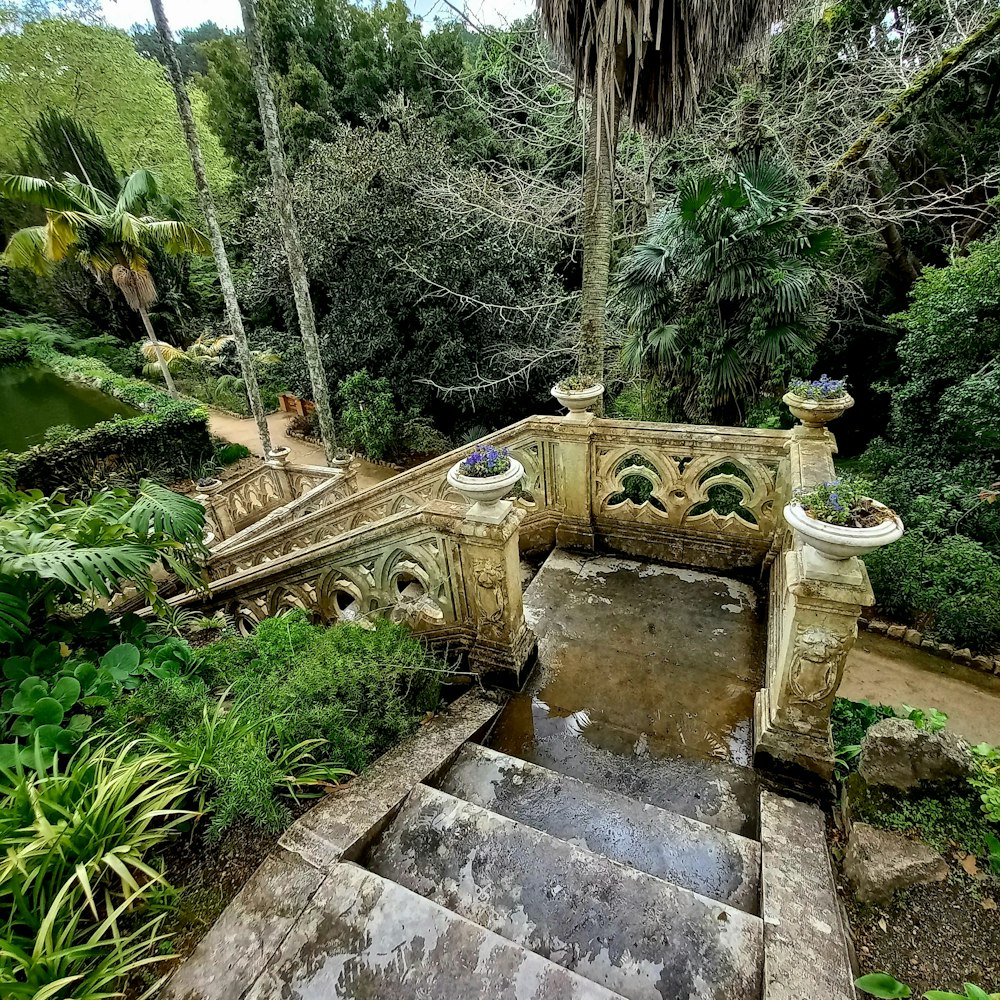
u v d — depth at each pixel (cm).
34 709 191
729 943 140
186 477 1099
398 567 270
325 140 1319
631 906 150
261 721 189
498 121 1102
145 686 210
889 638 438
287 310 1280
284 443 1334
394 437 1147
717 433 322
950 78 638
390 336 1099
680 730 239
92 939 121
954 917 153
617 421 351
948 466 564
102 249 1168
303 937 137
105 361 1748
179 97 771
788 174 638
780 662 210
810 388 294
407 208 1019
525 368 961
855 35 740
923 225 750
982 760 183
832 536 166
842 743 273
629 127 426
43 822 135
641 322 547
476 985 125
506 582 244
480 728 236
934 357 546
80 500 317
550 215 894
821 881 158
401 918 140
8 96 1762
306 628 254
